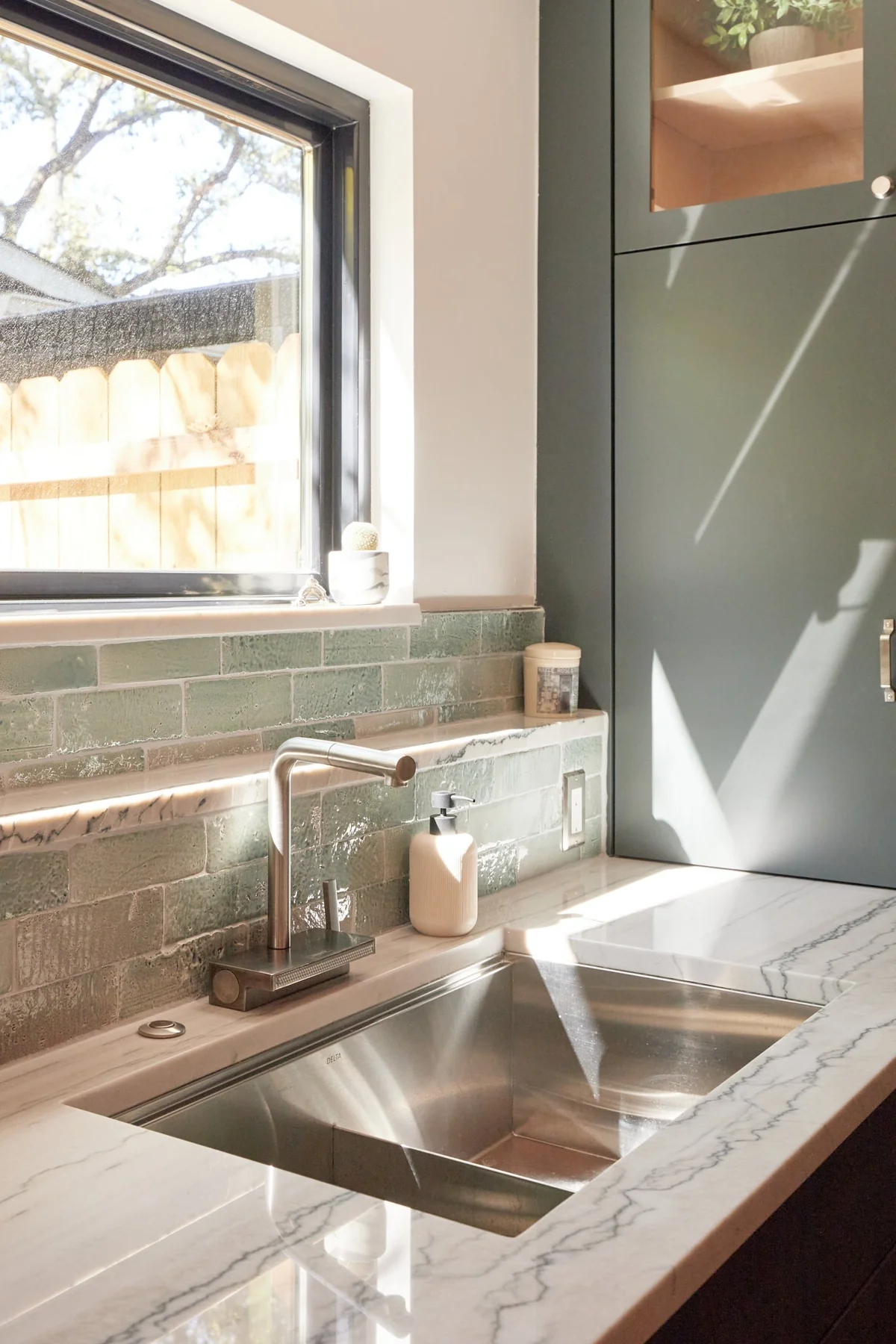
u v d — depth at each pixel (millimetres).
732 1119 1021
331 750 1269
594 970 1566
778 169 1923
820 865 1929
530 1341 697
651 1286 759
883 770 1872
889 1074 1140
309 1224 849
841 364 1883
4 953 1105
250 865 1373
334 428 1852
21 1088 1076
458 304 1940
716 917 1692
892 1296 1260
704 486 2008
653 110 2035
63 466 1418
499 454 2062
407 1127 1423
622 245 2068
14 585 1356
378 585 1703
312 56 1673
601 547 2107
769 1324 975
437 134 1878
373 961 1463
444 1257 801
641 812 2086
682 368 2021
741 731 1990
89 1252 812
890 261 1835
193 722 1425
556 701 2021
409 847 1616
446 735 1740
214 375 1639
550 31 2127
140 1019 1243
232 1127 1186
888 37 1817
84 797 1191
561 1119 1599
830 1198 1098
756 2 1929
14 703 1216
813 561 1919
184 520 1594
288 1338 705
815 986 1410
